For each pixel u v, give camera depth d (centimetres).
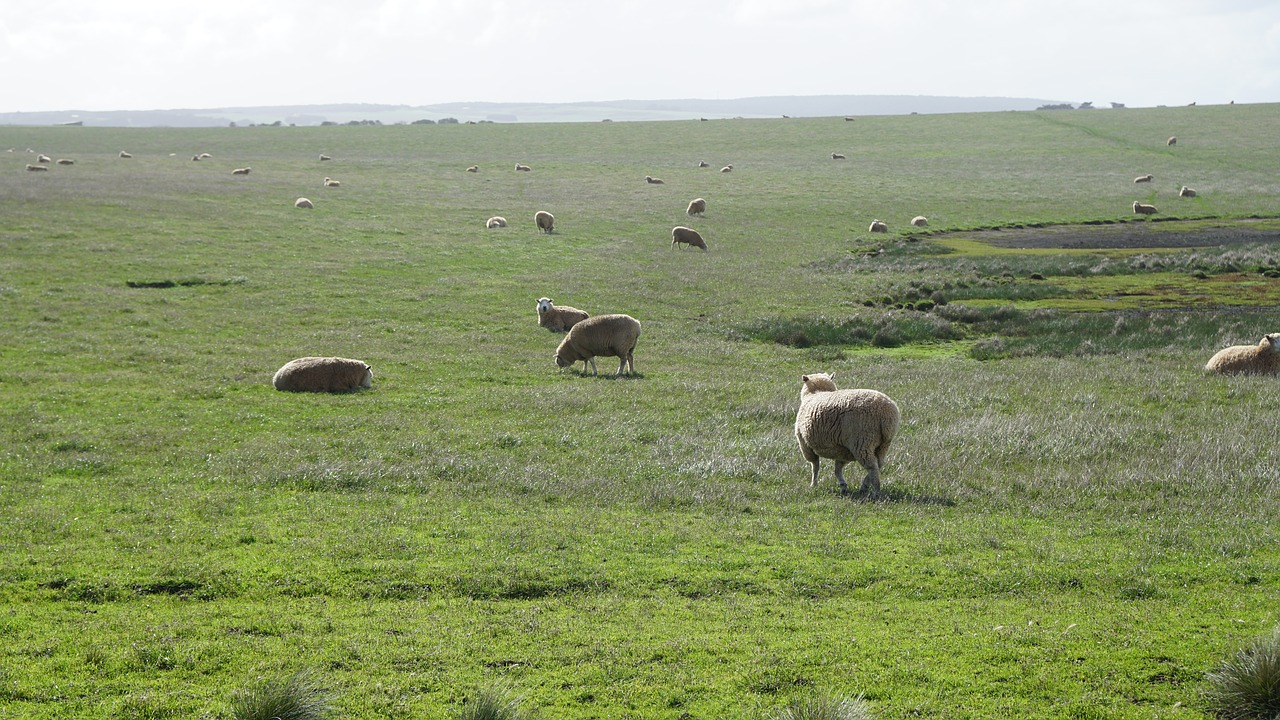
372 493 1429
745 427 1869
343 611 966
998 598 986
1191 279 4062
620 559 1116
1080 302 3644
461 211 5991
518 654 852
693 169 8838
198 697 768
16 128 13450
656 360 2728
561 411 2009
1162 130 10875
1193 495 1341
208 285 3600
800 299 3716
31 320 2920
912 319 3306
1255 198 6756
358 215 5603
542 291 3750
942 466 1536
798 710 705
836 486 1447
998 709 739
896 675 797
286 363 2484
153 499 1369
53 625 922
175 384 2230
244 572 1066
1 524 1234
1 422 1841
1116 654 826
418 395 2202
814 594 1009
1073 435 1686
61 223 4656
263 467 1545
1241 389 2047
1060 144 10125
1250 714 719
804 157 9769
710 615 947
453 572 1067
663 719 735
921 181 7906
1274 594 966
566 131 12581
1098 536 1188
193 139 11612
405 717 738
